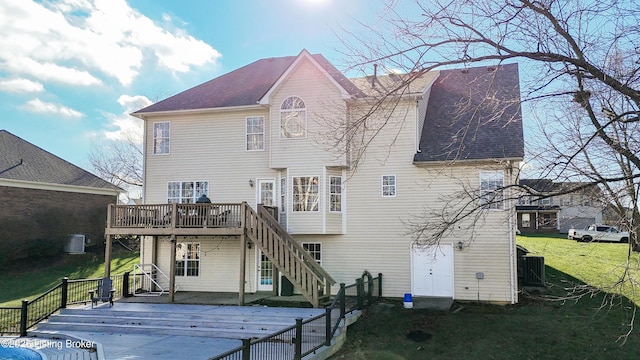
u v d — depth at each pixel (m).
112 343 11.95
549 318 13.89
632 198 7.48
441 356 11.55
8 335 13.59
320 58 19.59
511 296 15.98
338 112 15.58
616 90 7.64
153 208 17.14
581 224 40.06
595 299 15.80
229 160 19.22
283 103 17.97
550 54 7.61
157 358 10.23
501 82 19.12
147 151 20.09
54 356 10.50
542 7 7.59
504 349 11.88
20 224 24.06
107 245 17.20
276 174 18.61
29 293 18.86
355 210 17.81
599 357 11.28
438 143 17.53
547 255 24.97
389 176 17.58
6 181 23.83
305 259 16.92
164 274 19.33
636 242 7.54
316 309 14.52
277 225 16.59
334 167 17.83
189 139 19.73
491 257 16.38
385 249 17.45
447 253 16.89
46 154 29.27
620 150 7.52
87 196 28.67
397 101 8.88
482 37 7.89
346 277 17.72
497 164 15.55
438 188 17.02
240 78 22.25
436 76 19.42
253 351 8.70
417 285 17.09
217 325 13.41
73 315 14.66
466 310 15.01
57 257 25.56
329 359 11.12
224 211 16.72
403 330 13.22
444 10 7.82
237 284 18.97
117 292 18.22
